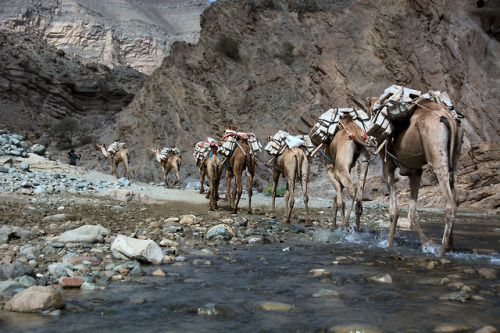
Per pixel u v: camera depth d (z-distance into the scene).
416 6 38.16
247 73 45.62
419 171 8.23
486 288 5.03
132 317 3.96
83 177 18.98
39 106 68.75
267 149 14.15
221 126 41.88
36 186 15.06
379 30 39.31
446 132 6.93
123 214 12.52
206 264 6.53
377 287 5.10
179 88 44.28
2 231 7.77
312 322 3.81
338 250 8.01
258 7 49.97
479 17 37.03
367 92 37.59
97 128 68.94
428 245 7.91
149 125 43.41
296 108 41.28
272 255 7.42
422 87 36.03
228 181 15.44
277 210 17.52
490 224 16.33
